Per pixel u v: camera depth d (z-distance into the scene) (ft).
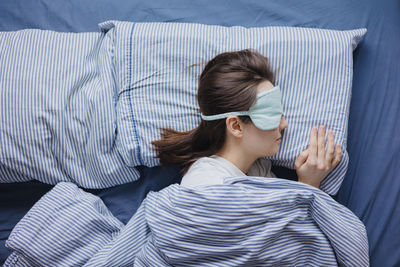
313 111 3.03
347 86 3.05
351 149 3.24
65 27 3.66
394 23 3.37
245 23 3.51
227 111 2.69
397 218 3.09
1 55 3.31
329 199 2.77
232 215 2.53
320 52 3.07
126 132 3.14
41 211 3.08
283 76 3.07
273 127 2.66
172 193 2.69
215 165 2.85
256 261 2.56
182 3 3.59
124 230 2.93
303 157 2.96
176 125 3.12
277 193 2.59
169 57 3.17
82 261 3.01
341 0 3.44
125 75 3.20
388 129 3.21
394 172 3.15
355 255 2.67
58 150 3.23
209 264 2.58
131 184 3.40
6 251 3.33
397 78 3.27
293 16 3.45
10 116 3.17
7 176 3.26
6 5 3.69
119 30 3.27
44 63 3.30
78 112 3.20
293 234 2.64
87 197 3.21
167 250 2.60
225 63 2.73
